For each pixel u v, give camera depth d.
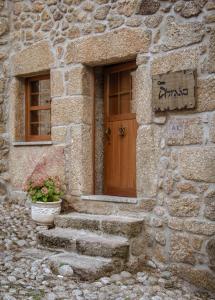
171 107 3.89
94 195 4.75
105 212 4.44
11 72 5.59
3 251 4.02
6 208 5.33
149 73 4.12
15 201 5.48
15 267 3.65
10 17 5.61
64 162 4.88
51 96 5.05
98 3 4.58
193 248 3.71
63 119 4.90
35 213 4.55
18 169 5.46
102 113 4.93
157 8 4.06
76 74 4.76
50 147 5.05
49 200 4.58
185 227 3.78
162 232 3.96
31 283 3.34
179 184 3.85
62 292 3.18
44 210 4.50
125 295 3.23
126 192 4.63
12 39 5.58
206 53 3.69
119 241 3.85
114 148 4.80
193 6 3.79
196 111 3.75
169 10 3.97
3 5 5.61
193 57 3.77
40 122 5.51
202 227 3.65
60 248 4.02
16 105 5.55
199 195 3.70
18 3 5.49
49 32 5.09
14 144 5.49
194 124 3.75
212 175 3.60
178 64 3.87
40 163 5.09
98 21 4.58
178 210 3.83
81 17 4.73
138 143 4.18
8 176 5.59
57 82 4.97
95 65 4.77
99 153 4.90
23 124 5.63
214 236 3.57
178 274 3.80
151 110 4.09
